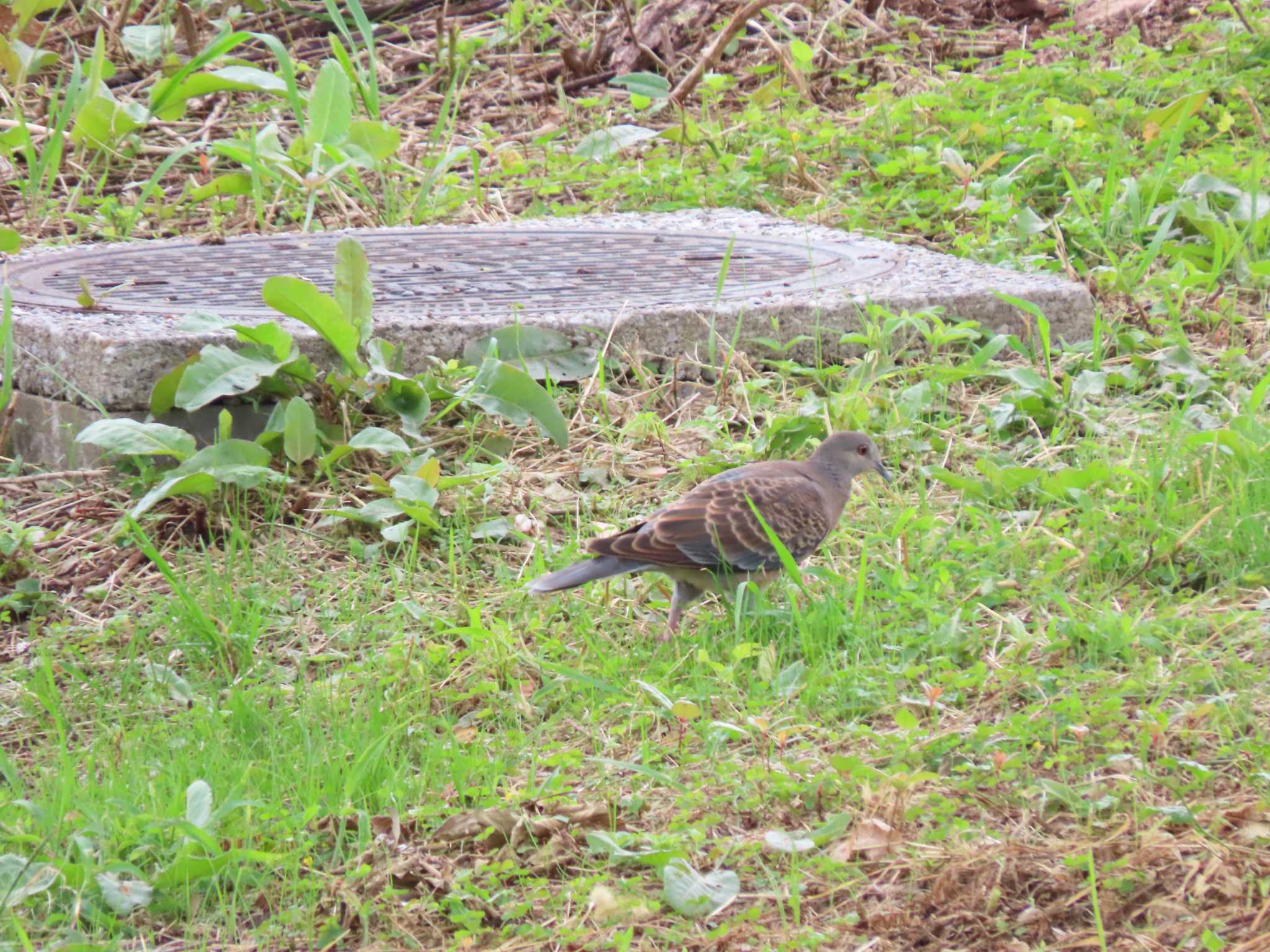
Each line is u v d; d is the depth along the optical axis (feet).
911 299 43.86
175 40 75.20
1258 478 34.50
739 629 30.25
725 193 58.13
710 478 32.86
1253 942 20.27
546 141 63.46
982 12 76.13
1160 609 30.60
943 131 60.39
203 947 22.39
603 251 50.06
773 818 24.58
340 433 38.45
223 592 32.45
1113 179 50.78
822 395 42.24
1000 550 32.71
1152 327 45.01
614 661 29.50
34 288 44.09
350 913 22.76
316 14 79.20
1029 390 40.27
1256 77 62.85
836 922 21.80
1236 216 49.62
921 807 23.90
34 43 73.15
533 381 38.17
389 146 58.03
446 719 28.43
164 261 48.03
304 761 26.25
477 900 22.61
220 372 36.68
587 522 36.24
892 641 29.94
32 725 29.09
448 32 77.05
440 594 33.40
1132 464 36.45
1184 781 24.45
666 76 71.41
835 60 69.82
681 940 21.50
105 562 34.86
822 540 32.76
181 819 23.68
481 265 48.21
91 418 38.32
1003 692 27.71
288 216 58.49
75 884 22.89
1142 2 72.54
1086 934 21.18
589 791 25.73
